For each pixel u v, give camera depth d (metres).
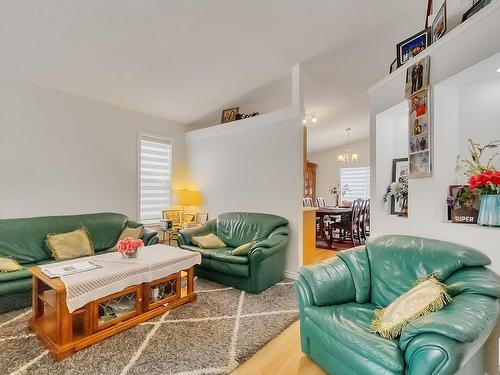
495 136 1.87
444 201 2.01
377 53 3.40
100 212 3.97
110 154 4.11
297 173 3.69
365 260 2.09
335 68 3.74
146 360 1.85
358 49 3.31
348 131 6.96
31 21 2.38
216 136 4.70
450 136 2.03
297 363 1.87
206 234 4.04
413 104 2.21
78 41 2.70
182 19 2.59
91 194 3.89
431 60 2.04
